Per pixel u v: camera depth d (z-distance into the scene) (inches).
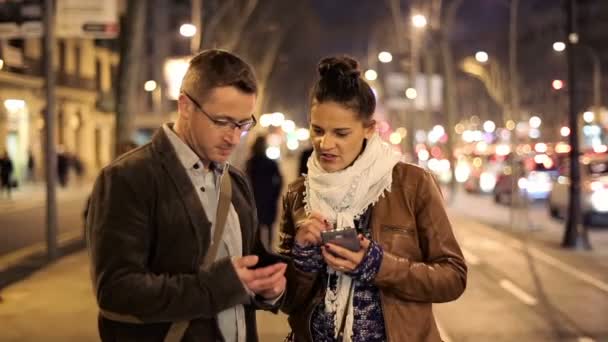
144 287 90.4
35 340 280.5
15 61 925.8
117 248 92.0
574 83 553.3
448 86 1163.3
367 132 111.9
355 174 108.7
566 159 808.3
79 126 1817.2
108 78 1979.6
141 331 95.7
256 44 1412.4
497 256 505.7
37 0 483.8
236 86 96.3
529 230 669.3
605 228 691.4
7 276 424.5
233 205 105.2
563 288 385.4
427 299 106.1
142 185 95.1
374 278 102.7
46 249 521.7
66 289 383.9
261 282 95.4
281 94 2214.6
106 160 2012.8
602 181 682.8
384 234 109.5
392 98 1406.3
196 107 97.0
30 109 1503.4
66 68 1707.7
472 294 370.0
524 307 339.9
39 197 1184.2
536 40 2068.2
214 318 99.0
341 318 108.3
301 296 112.3
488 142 2305.6
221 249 101.6
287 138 3435.0
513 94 754.8
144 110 2001.7
